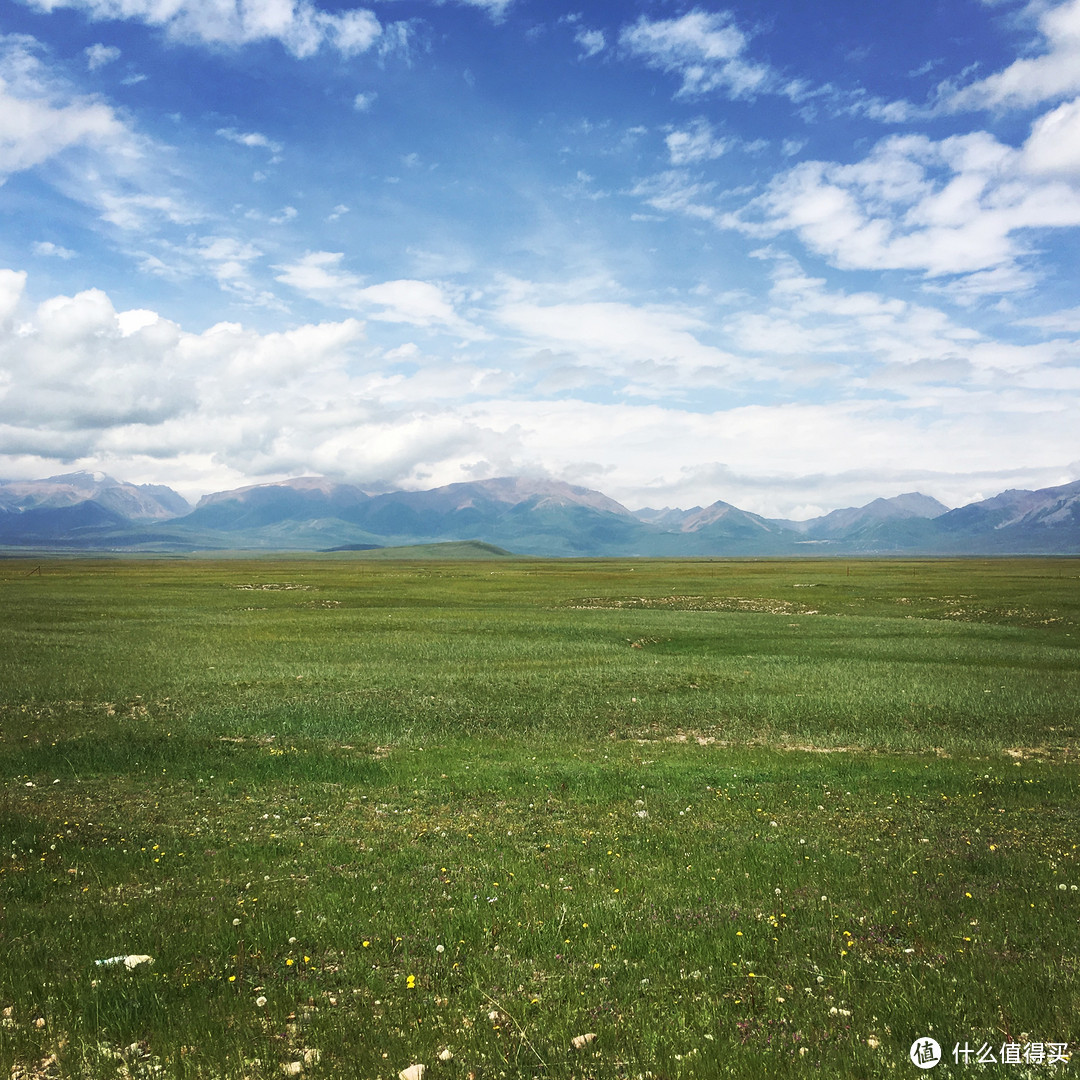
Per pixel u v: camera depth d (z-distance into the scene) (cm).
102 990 955
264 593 10094
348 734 2911
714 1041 870
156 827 1781
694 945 1137
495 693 3644
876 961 1081
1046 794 2169
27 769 2316
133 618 6950
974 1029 881
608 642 5738
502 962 1080
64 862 1523
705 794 2158
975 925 1209
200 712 3167
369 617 7262
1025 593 9162
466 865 1530
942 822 1889
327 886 1400
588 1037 875
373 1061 825
